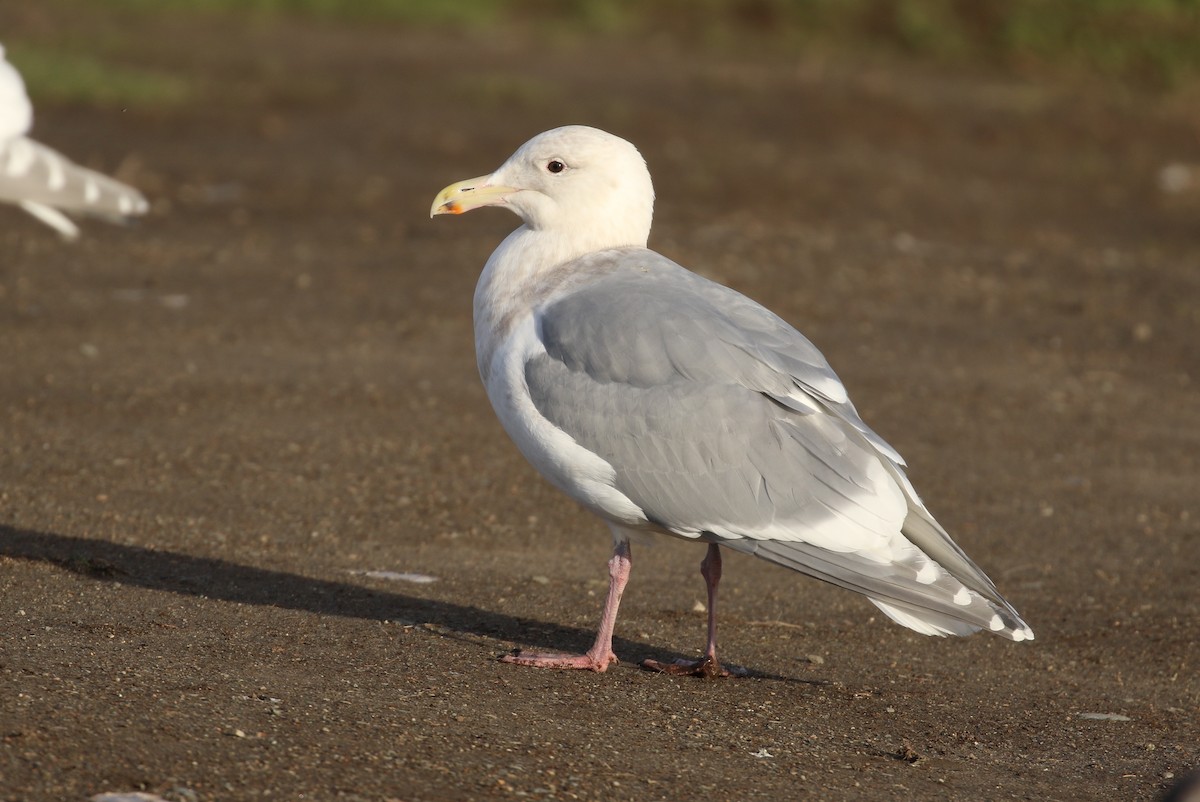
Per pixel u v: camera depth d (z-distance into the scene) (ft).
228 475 41.57
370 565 35.78
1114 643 34.24
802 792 23.61
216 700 24.54
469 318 59.11
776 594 36.58
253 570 34.30
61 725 22.47
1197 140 109.50
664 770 23.86
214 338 54.70
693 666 29.99
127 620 29.14
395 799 21.40
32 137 84.53
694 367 28.30
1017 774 25.57
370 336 56.24
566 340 29.09
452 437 46.55
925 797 24.00
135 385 48.85
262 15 132.77
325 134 92.07
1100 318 65.16
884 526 27.66
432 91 105.81
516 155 31.24
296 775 21.81
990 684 31.09
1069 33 132.16
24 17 119.14
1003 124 108.88
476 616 32.50
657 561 38.60
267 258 66.13
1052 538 41.96
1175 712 29.76
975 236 79.20
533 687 27.66
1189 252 79.46
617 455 28.48
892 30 135.95
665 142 94.79
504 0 143.43
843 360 56.70
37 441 42.83
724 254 68.64
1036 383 56.34
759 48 132.98
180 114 94.27
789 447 28.02
